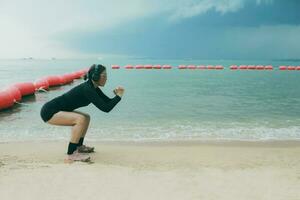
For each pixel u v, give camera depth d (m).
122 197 3.61
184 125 8.80
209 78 29.81
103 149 6.12
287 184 4.09
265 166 4.98
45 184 3.98
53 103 5.43
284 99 14.93
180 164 5.07
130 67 52.94
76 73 29.39
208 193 3.75
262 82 25.56
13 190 3.79
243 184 4.07
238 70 48.59
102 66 5.38
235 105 12.84
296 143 6.96
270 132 8.05
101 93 5.61
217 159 5.43
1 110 11.41
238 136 7.58
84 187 3.89
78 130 5.27
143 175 4.38
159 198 3.59
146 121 9.32
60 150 6.03
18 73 38.84
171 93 16.92
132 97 15.02
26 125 8.66
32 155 5.63
